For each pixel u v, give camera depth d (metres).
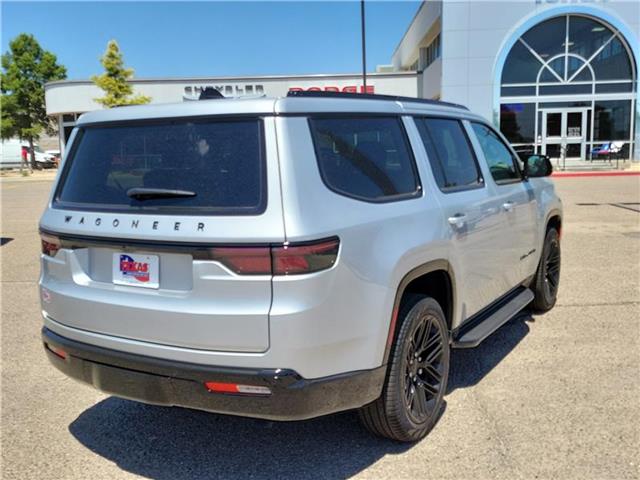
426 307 3.31
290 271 2.54
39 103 51.84
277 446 3.39
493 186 4.37
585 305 5.97
